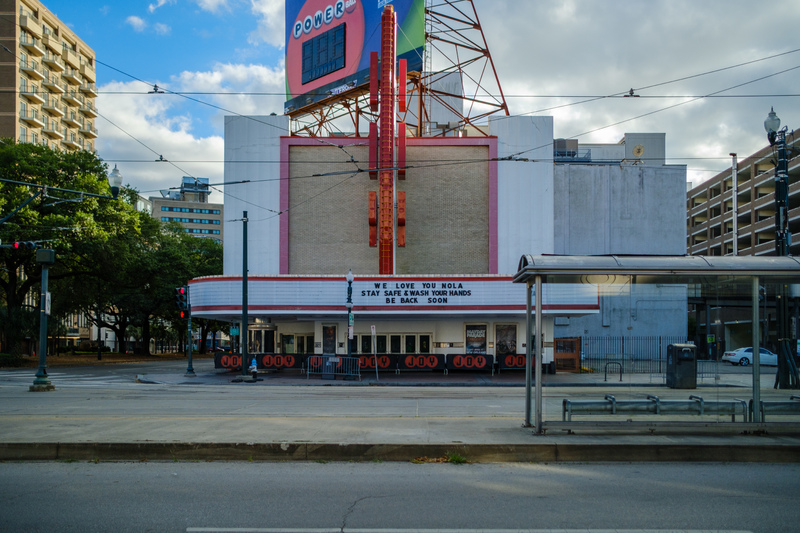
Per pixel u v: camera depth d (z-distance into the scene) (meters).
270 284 30.25
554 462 8.66
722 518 6.09
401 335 32.56
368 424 10.95
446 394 20.58
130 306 59.25
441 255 35.31
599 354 12.50
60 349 78.12
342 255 35.38
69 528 5.75
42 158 38.88
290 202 35.75
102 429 10.22
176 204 154.00
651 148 53.44
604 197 44.12
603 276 10.26
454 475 7.83
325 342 32.59
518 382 26.53
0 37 75.31
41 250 21.02
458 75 50.91
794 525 5.90
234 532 5.65
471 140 35.72
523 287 30.30
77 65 91.12
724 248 71.75
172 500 6.67
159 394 20.08
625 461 8.73
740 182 69.06
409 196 35.56
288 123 36.00
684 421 9.81
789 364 10.08
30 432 9.84
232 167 35.88
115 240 41.59
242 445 8.83
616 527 5.80
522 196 35.31
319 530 5.70
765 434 9.69
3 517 6.07
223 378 29.05
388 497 6.79
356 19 37.31
